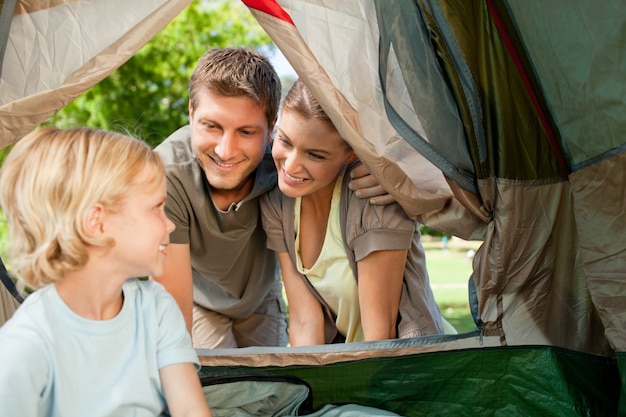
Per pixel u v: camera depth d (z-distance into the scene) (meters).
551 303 1.78
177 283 1.97
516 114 1.64
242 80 1.81
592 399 1.76
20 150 1.29
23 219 1.27
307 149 1.78
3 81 1.67
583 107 1.60
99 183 1.26
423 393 1.83
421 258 2.11
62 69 1.65
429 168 1.76
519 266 1.74
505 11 1.57
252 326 2.46
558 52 1.58
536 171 1.68
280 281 2.52
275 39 1.57
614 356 1.78
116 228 1.30
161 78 9.03
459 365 1.82
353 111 1.61
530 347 1.79
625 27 1.53
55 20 1.65
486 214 1.72
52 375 1.26
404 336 2.00
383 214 1.89
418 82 1.62
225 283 2.18
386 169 1.67
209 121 1.81
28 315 1.27
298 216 1.99
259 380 1.83
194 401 1.39
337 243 1.98
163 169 1.37
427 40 1.61
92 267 1.31
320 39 1.58
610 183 1.62
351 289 2.00
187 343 1.45
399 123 1.62
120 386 1.33
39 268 1.26
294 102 1.77
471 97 1.64
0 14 1.63
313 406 1.85
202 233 2.01
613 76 1.56
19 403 1.20
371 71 1.61
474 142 1.65
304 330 2.04
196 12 9.34
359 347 1.84
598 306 1.66
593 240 1.65
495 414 1.80
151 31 1.65
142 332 1.39
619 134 1.59
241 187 1.99
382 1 1.55
